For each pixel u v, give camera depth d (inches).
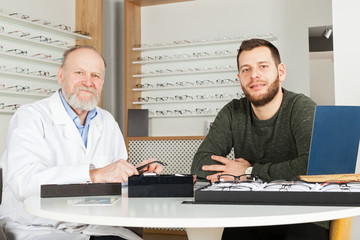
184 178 54.8
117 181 59.2
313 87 218.1
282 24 217.5
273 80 74.6
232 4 226.4
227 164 74.3
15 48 183.6
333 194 45.0
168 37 238.2
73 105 76.9
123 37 246.1
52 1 204.7
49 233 67.0
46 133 73.4
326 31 213.5
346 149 58.1
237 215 39.0
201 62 229.5
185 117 233.1
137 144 197.2
